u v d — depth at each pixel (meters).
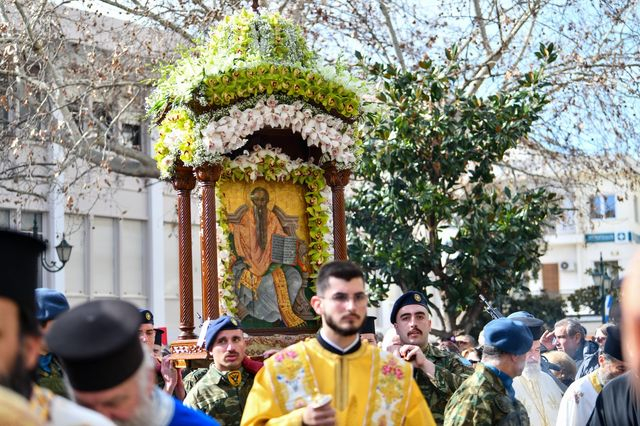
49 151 23.56
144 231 33.38
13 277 3.13
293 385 5.98
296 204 10.29
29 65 19.36
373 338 8.66
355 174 16.86
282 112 9.64
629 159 25.19
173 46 20.53
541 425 8.98
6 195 26.73
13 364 3.10
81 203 30.58
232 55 9.62
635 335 2.87
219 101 9.52
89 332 3.70
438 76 17.08
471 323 17.30
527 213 16.97
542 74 17.64
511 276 17.05
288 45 9.91
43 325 6.42
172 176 10.40
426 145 16.69
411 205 16.77
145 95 21.12
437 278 17.80
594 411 5.59
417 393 6.15
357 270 6.05
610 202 50.31
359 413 5.95
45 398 3.19
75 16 22.88
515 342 6.90
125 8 19.06
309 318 10.17
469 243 16.67
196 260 32.31
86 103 20.66
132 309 3.80
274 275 10.08
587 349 12.49
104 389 3.70
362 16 20.58
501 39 20.36
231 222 9.96
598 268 35.28
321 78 9.80
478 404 6.80
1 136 18.61
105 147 18.66
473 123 16.73
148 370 3.88
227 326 7.90
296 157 10.42
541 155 22.28
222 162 9.87
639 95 20.84
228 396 7.85
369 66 17.30
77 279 31.08
